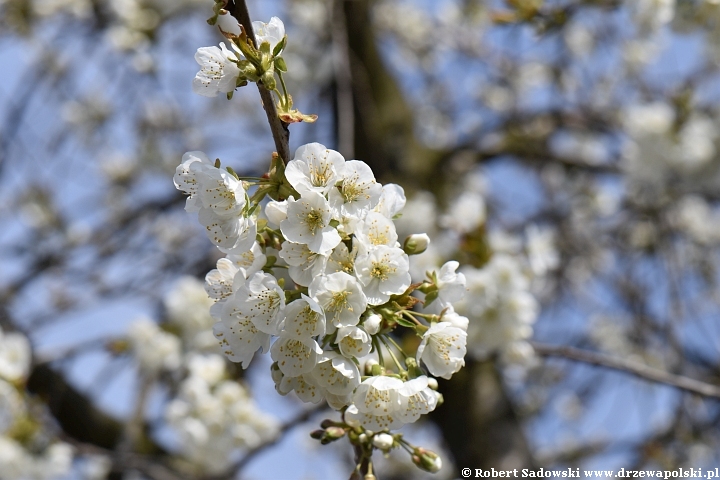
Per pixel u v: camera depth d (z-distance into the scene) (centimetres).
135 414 578
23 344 493
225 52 204
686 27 535
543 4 460
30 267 721
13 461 478
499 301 432
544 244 481
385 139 833
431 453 218
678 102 661
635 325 748
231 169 201
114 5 698
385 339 215
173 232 862
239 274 203
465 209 473
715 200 766
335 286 193
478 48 931
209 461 486
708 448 648
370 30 870
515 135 869
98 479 584
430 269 471
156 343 554
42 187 811
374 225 204
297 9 831
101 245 757
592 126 865
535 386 802
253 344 205
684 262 809
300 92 834
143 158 839
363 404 199
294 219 196
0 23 738
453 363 209
